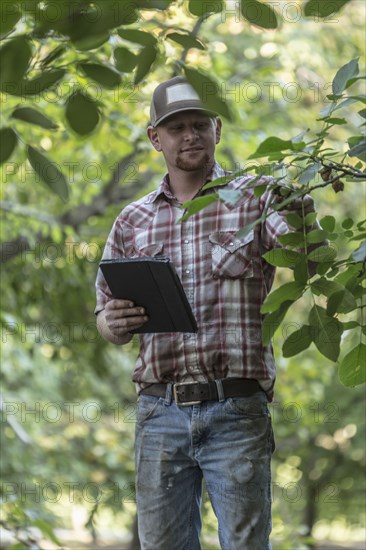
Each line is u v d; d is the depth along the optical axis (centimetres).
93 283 1451
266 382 450
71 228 1239
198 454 450
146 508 458
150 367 455
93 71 322
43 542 824
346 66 366
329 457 2214
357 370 399
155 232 466
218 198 362
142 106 1075
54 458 1822
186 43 327
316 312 377
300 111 1435
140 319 432
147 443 458
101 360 1598
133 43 315
